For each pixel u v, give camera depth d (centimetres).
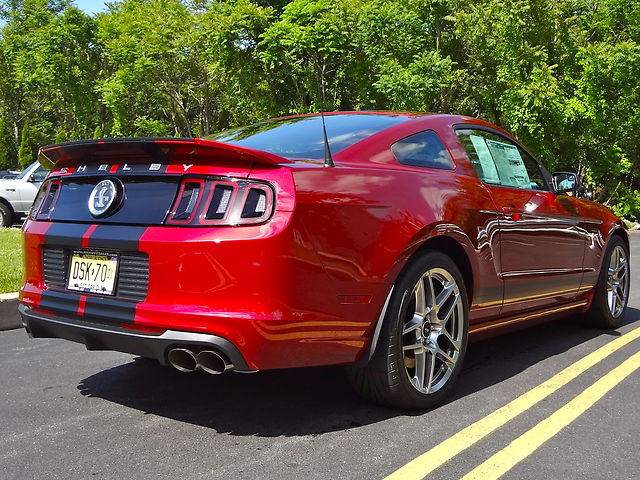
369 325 286
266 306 253
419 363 310
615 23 2344
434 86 2220
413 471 243
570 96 2300
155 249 265
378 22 2192
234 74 2344
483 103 2539
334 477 238
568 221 439
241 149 258
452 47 2553
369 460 253
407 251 295
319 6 2125
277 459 254
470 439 275
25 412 312
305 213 261
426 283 313
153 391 346
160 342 262
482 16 2198
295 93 2481
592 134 2258
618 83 2195
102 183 293
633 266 990
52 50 2950
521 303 395
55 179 323
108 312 278
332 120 362
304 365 271
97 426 293
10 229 1153
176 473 242
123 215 283
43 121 4678
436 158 347
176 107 3100
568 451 264
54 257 310
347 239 274
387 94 2188
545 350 443
